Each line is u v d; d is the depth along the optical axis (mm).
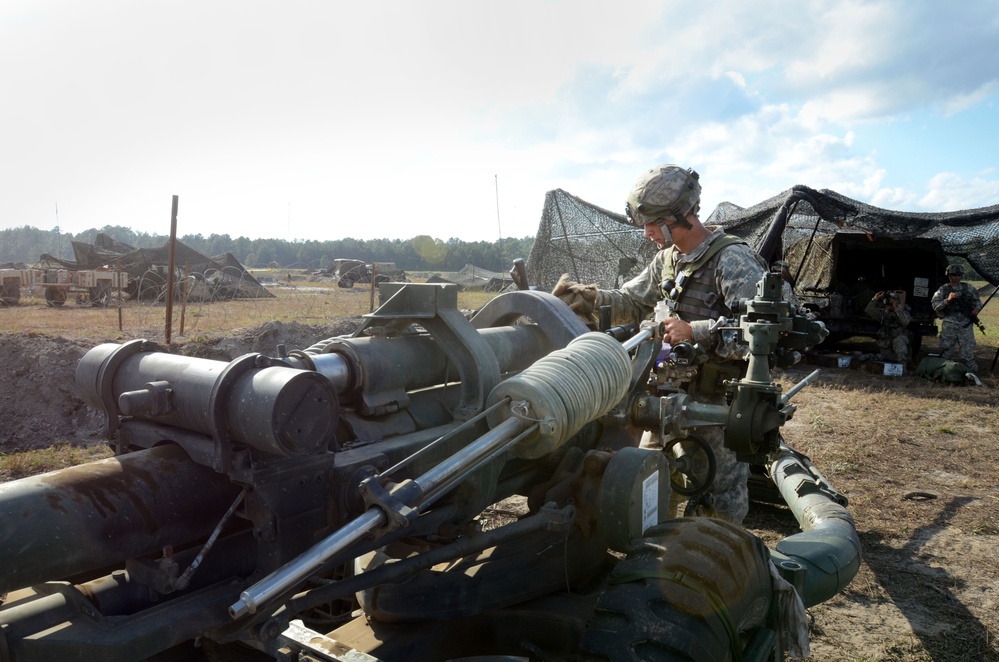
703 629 1745
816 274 15477
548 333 2715
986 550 4504
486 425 2234
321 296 27906
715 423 2795
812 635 3477
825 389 10367
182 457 1721
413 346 2305
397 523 1606
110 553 1501
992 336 18266
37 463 6125
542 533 2578
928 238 13047
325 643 1824
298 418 1571
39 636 1459
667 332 2914
